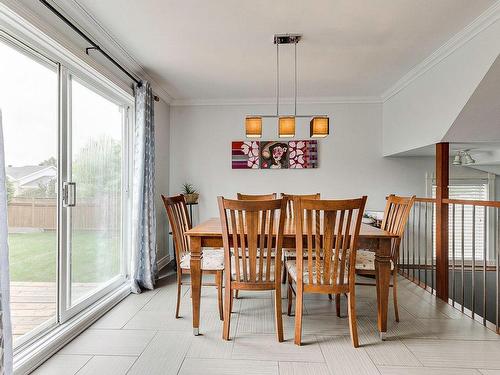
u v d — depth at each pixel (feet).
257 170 15.37
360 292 10.64
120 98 10.78
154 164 12.82
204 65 11.08
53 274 7.35
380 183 15.14
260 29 8.52
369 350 6.86
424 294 10.48
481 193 15.52
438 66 10.26
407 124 12.50
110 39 8.95
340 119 15.16
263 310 9.09
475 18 8.01
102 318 8.48
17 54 6.32
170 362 6.38
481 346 7.05
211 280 12.03
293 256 9.47
